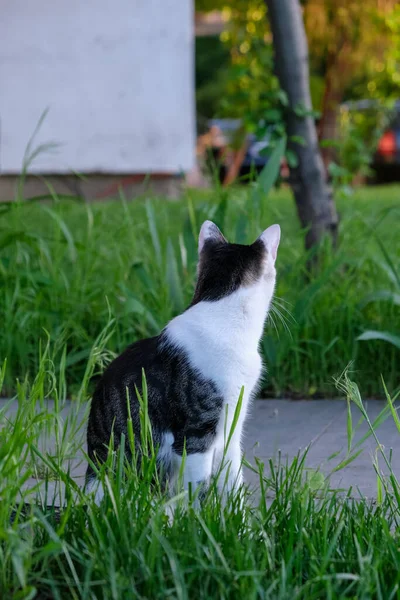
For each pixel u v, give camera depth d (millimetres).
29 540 3021
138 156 12641
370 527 3266
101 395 3920
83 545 3070
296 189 7355
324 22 16953
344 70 17797
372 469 4473
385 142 21188
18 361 6129
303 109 7195
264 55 8562
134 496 3219
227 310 3779
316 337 6145
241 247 4008
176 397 3662
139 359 3848
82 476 4332
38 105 12352
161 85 12508
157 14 12289
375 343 6004
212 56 32156
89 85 12406
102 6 12203
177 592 2697
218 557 2936
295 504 3258
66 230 6453
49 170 12445
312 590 2832
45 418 3650
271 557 2994
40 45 12227
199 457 3652
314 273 6742
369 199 12445
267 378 5918
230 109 9391
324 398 5859
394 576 2938
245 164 16438
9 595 2869
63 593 2953
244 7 15289
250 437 5062
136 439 3725
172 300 6027
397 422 3625
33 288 6375
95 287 6617
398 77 17984
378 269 6832
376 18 16672
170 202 10992
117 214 8977
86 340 6164
